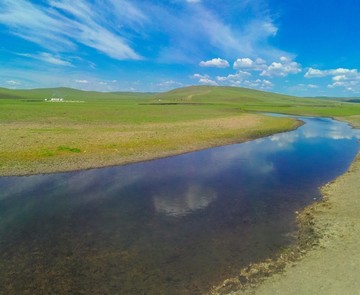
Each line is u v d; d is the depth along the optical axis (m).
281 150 38.09
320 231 15.49
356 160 31.66
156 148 36.31
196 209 18.83
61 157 30.25
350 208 18.20
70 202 19.83
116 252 13.96
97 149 33.91
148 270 12.61
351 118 90.38
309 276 11.80
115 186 23.12
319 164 30.20
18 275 12.26
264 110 122.81
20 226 16.41
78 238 15.21
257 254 13.70
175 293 11.23
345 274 11.76
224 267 12.76
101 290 11.41
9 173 25.53
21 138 38.06
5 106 91.56
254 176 25.94
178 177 25.59
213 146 40.06
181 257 13.55
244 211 18.52
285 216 17.75
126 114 78.00
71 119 61.91
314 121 82.62
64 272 12.46
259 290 11.15
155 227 16.41
